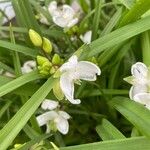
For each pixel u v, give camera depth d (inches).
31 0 9.4
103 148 6.5
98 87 8.1
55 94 7.1
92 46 7.3
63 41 9.6
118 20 7.9
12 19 10.7
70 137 9.1
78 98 8.3
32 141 7.1
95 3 9.3
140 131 6.6
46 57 7.7
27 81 7.1
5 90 6.8
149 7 7.2
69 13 8.9
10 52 8.8
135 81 7.0
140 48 8.2
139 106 7.0
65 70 7.0
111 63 8.2
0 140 6.4
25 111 6.6
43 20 9.8
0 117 8.4
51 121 8.2
